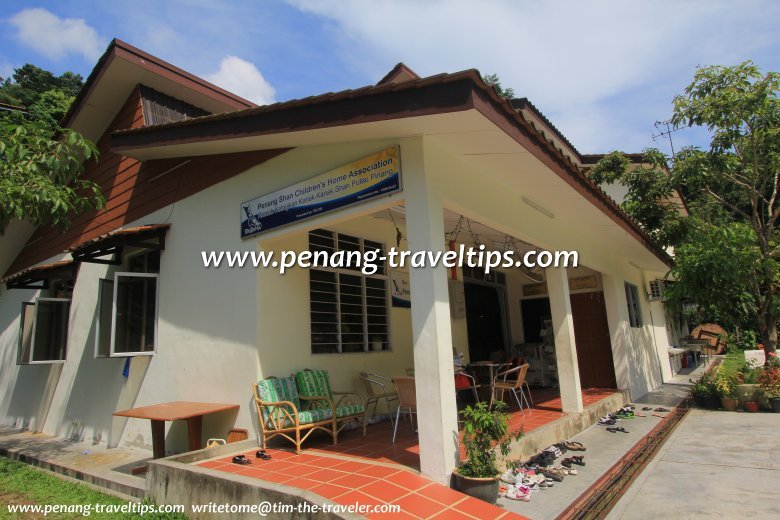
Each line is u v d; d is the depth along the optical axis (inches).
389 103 168.6
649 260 470.6
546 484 192.9
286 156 242.7
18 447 331.6
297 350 255.9
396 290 326.3
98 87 363.6
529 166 219.1
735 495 181.9
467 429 171.2
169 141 255.0
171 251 302.5
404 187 190.7
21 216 242.2
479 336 432.1
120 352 281.7
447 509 145.8
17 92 917.8
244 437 235.6
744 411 356.8
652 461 234.7
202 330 270.4
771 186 487.2
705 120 414.6
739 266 373.4
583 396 372.2
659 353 569.9
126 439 309.6
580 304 441.4
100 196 305.3
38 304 369.4
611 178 530.6
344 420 235.5
